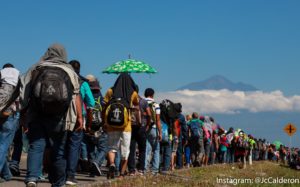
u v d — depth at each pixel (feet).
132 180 40.73
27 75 27.43
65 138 27.96
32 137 27.37
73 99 27.78
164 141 54.65
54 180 28.48
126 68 59.52
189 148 73.72
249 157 103.40
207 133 79.36
